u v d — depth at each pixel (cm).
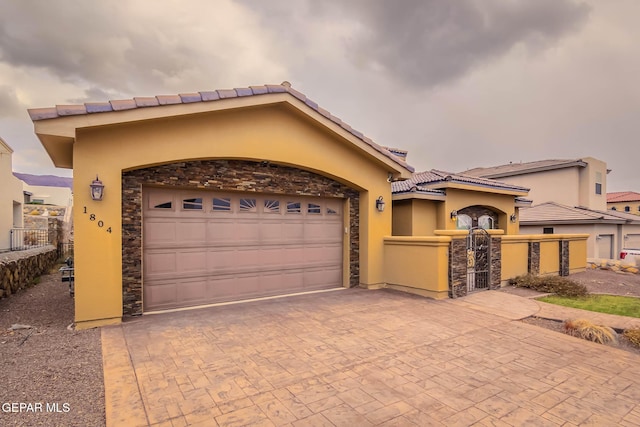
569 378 452
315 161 916
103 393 394
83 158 635
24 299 866
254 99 770
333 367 476
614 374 467
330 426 335
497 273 1063
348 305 828
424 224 1359
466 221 1517
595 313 777
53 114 571
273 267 918
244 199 875
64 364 470
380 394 402
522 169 2873
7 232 1505
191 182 769
